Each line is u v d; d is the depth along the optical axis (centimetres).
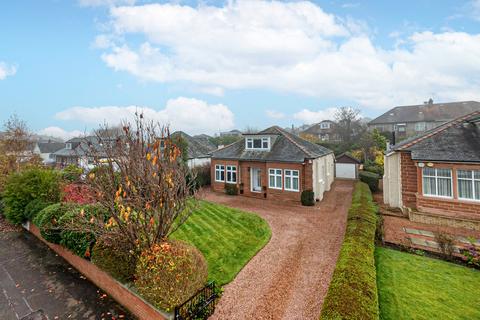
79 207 1048
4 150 2261
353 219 1220
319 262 966
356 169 3309
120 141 765
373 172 3077
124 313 725
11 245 1210
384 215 1558
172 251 670
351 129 4703
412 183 1558
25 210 1330
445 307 690
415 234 1234
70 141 4694
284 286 812
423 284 799
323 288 796
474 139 1404
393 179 1753
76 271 967
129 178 705
